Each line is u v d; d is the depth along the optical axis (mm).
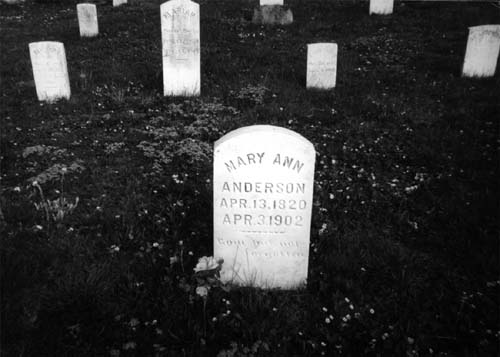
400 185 3029
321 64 4699
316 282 2180
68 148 3404
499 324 1921
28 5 9820
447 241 2504
